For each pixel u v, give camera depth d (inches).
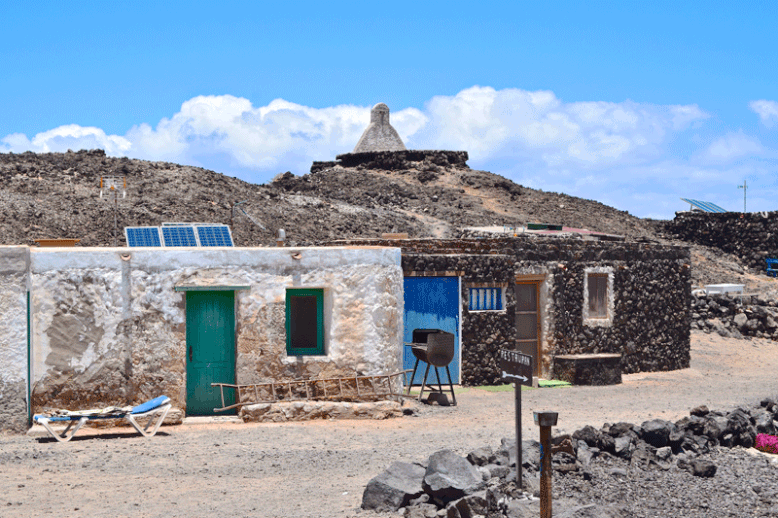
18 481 367.2
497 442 469.1
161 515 316.8
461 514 304.8
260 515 318.3
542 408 622.5
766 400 530.6
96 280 514.0
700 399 686.5
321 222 1847.9
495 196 2440.9
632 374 866.1
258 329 543.5
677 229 1989.4
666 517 314.7
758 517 318.3
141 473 387.2
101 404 513.0
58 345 507.2
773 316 1151.0
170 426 515.8
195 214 1713.8
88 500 337.7
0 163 1833.2
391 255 583.2
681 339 930.7
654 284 897.5
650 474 370.9
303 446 459.5
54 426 498.3
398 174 2635.3
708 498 340.2
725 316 1178.0
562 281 804.0
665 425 410.3
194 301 542.3
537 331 805.9
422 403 634.2
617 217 2413.9
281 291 549.0
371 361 568.7
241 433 497.0
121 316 517.0
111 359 514.9
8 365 486.3
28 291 499.2
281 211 1854.1
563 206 2411.4
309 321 570.9
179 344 527.5
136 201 1724.9
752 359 1009.5
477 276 739.4
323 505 334.3
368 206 2133.4
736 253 1875.0
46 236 1475.1
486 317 744.3
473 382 737.6
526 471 351.9
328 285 560.7
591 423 536.4
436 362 632.4
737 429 444.1
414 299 717.9
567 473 354.3
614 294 852.0
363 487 365.7
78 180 1806.1
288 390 549.3
